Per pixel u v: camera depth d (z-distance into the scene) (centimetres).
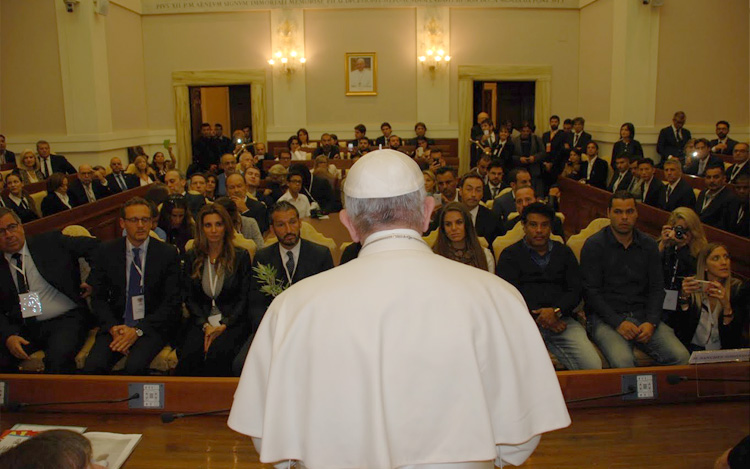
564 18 1234
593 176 922
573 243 452
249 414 139
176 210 527
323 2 1223
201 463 222
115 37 1133
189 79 1252
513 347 135
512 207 602
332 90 1250
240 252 387
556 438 234
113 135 1102
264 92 1251
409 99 1252
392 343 127
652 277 367
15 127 1058
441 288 132
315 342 129
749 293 342
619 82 1065
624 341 355
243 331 373
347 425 125
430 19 1220
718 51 1047
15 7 1034
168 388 254
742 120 1062
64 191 752
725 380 258
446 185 595
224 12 1231
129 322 374
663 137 1006
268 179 777
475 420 125
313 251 381
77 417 254
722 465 152
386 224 140
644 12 1027
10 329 362
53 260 371
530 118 1300
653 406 256
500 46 1235
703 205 605
